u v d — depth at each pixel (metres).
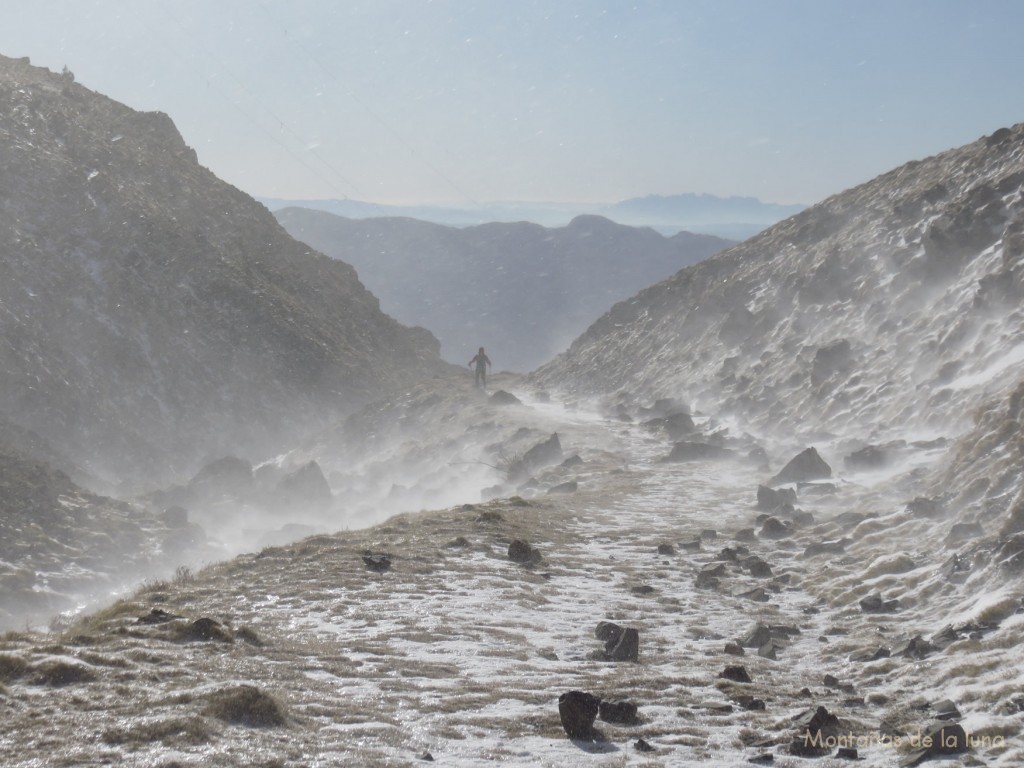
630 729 9.34
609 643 13.14
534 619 15.04
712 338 61.09
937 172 55.22
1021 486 18.62
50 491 43.34
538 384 77.44
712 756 8.64
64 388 83.38
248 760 7.48
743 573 19.84
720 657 13.16
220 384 96.56
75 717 8.20
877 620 15.07
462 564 19.08
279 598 15.64
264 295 110.31
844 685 11.65
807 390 45.50
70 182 107.44
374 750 8.09
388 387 109.94
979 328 38.00
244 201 134.00
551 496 32.28
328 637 12.87
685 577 19.41
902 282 47.53
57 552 37.09
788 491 28.78
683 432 47.78
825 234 60.91
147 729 7.93
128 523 43.34
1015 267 37.91
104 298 96.94
